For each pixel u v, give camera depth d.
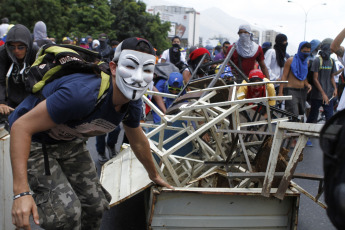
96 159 5.95
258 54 6.40
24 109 2.50
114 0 38.62
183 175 4.10
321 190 3.03
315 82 7.07
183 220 2.98
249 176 3.11
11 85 3.93
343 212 1.17
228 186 3.76
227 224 3.02
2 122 3.94
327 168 1.27
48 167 2.49
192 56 6.14
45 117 2.17
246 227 3.03
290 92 6.67
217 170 3.77
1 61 3.85
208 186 3.76
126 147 4.83
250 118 4.55
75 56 2.37
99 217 2.80
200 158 4.23
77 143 2.72
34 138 2.58
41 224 2.40
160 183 2.96
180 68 8.44
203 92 4.14
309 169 5.84
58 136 2.52
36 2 29.75
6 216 3.16
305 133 2.57
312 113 7.40
